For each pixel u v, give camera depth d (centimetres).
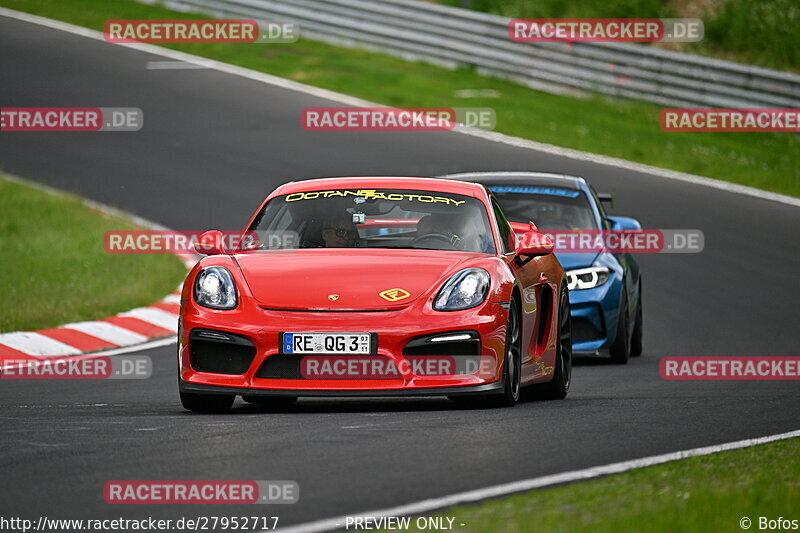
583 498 1633
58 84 9131
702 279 5391
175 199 6675
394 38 10388
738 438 2177
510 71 9775
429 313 2448
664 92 9144
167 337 4291
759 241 6088
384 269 2544
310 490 1695
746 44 10775
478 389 2453
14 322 4288
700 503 1564
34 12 11531
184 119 8362
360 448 2011
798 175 7719
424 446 2033
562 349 3036
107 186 6938
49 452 2012
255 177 7088
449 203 2828
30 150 7712
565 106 9150
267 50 10419
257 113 8531
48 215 6225
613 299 3800
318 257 2627
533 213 4034
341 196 2862
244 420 2369
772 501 1585
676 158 7925
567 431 2216
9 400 2931
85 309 4556
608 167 7550
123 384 3272
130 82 9269
